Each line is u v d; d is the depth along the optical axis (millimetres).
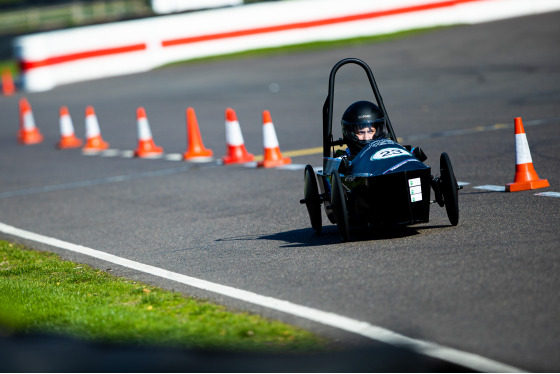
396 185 27625
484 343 18078
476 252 25219
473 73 89875
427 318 19984
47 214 45094
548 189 34875
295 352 18969
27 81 136250
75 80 138875
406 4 145250
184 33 142625
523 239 26188
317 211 31281
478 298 20859
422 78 90938
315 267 26109
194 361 18969
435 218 31641
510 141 49781
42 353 20484
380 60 111312
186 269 28594
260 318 21734
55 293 26344
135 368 18828
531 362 16891
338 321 20641
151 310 23547
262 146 62531
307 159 53438
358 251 27406
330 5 142750
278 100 88562
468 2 149000
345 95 85500
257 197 42281
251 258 28859
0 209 48719
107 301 25109
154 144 70250
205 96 99375
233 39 143500
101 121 90375
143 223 39125
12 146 82688
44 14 191625
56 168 64250
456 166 44031
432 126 60625
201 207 41531
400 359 17891
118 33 139375
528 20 137375
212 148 64438
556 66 87188
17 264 32875
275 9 142875
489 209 32094
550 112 59969
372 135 30062
